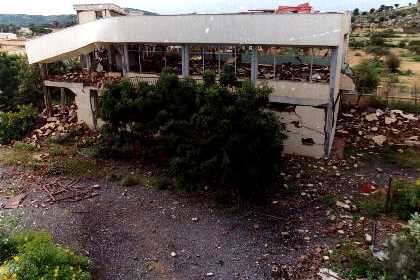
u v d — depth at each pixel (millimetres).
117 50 23062
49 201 16078
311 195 16125
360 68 28781
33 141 22594
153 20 19828
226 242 13312
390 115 22859
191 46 19922
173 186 17078
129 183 17359
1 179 18094
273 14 17281
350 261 11953
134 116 18250
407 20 131250
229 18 18172
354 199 15719
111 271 11922
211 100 14945
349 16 23719
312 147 19156
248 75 19922
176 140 16141
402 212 14250
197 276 11727
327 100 18062
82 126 23656
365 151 20172
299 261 12156
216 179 15859
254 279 11562
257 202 15695
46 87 25281
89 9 27031
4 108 29828
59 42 22859
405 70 45750
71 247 13023
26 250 11211
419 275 9102
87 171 18750
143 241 13430
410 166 18625
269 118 15164
